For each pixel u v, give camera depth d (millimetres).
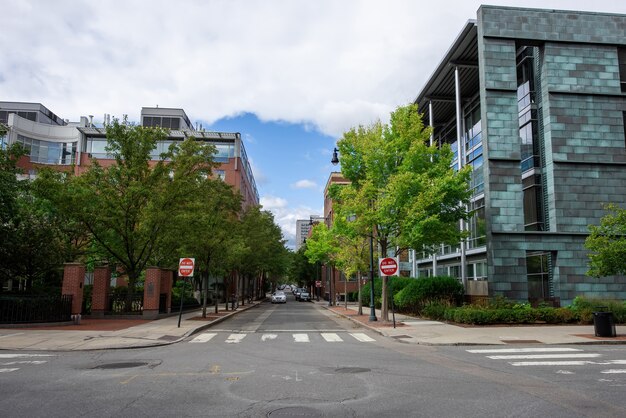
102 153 55625
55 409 6652
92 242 26984
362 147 23766
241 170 60438
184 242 25344
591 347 14125
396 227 23047
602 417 6270
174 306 30578
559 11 28500
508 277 26078
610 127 27734
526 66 30891
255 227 43031
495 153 27141
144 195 24406
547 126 27750
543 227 28359
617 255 18094
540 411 6570
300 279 99250
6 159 22172
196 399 7262
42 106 65688
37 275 26516
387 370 9938
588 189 27078
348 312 33844
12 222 24312
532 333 17266
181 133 57719
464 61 33500
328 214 72750
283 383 8500
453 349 13781
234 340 16281
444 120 43656
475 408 6723
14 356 12117
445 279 28672
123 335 16391
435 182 22078
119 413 6445
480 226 34875
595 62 28328
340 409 6652
